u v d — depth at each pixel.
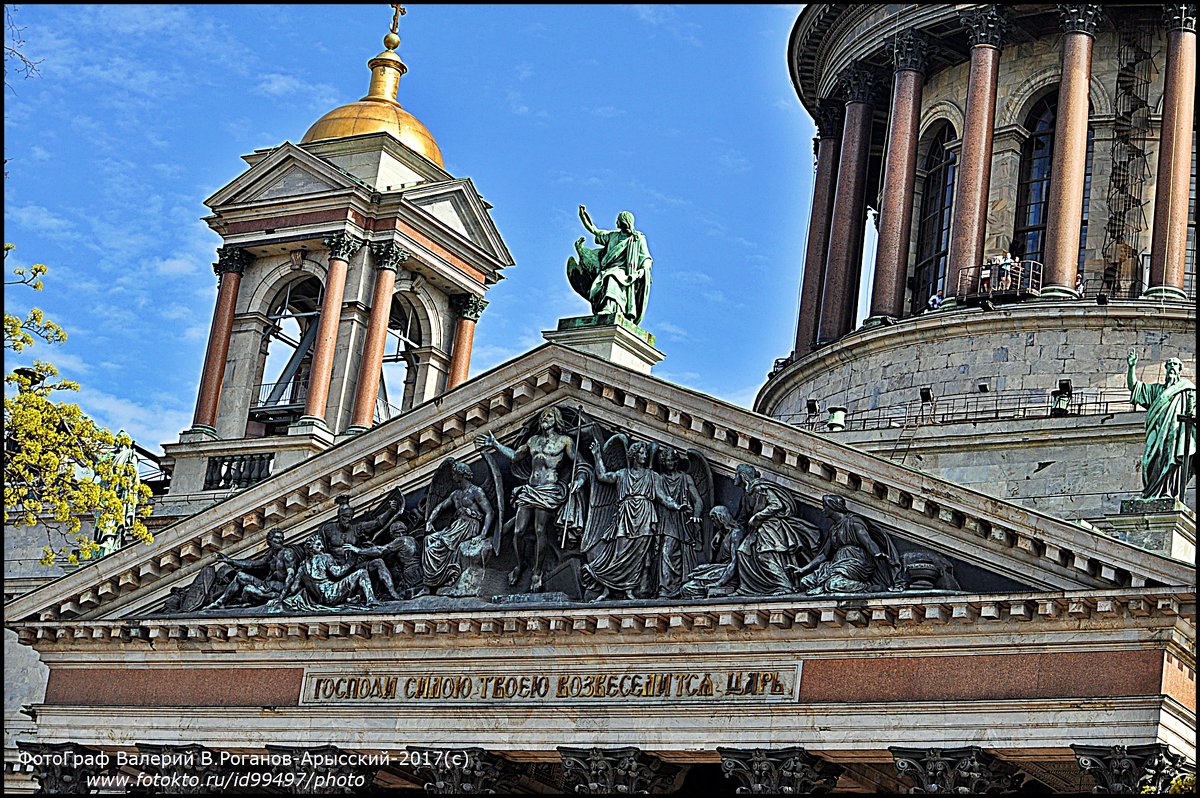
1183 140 99.56
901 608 69.19
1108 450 86.88
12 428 78.12
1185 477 75.56
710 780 87.00
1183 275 98.19
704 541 74.44
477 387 79.12
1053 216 99.56
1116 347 96.19
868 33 111.00
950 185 107.69
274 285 102.62
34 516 91.44
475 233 106.31
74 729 85.94
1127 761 65.25
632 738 74.00
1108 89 103.75
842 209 110.62
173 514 97.88
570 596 76.06
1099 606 66.38
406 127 105.88
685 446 75.50
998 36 104.19
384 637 79.38
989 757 68.31
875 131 116.62
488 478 79.56
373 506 82.00
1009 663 68.56
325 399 98.19
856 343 102.38
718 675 73.31
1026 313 97.31
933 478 69.56
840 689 71.00
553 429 78.25
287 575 82.12
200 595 83.69
